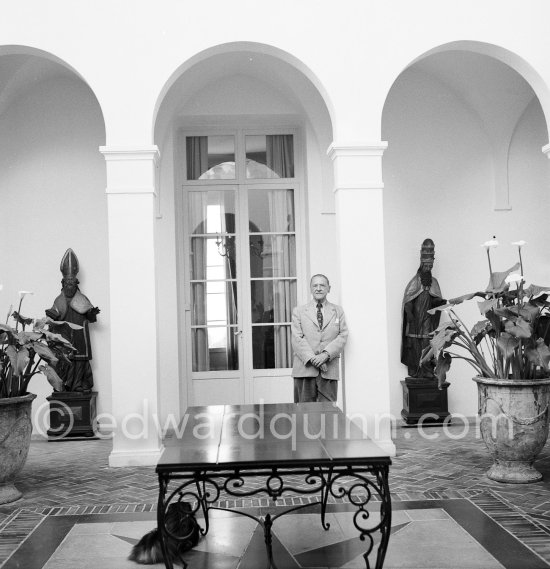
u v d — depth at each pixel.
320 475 3.81
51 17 6.78
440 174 9.16
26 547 4.45
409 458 6.74
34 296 8.78
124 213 6.71
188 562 4.11
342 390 7.01
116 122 6.75
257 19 6.89
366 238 6.93
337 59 6.96
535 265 9.13
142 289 6.68
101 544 4.47
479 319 9.06
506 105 8.83
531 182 9.16
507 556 4.09
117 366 6.66
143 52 6.80
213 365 9.36
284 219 9.48
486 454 6.85
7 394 5.58
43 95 8.88
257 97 9.05
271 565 3.92
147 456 6.64
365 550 4.25
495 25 7.02
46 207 8.84
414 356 8.60
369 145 6.89
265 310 9.44
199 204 9.43
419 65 8.98
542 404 5.69
